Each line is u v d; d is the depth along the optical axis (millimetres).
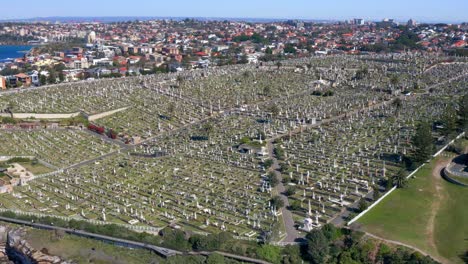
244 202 189125
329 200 186250
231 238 156875
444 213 174625
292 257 147500
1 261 162250
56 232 167375
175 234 157375
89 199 198875
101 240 162875
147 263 147625
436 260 143000
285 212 178875
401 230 161375
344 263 146250
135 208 187875
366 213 175000
